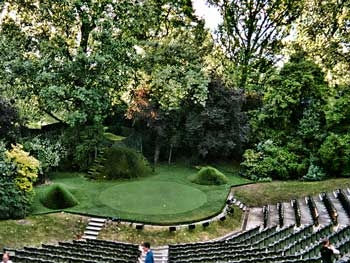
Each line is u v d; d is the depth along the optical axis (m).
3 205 23.02
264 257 16.97
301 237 20.94
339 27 38.38
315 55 38.19
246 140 34.81
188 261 16.73
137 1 32.72
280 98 35.28
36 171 24.80
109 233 23.38
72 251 18.39
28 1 32.25
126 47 31.86
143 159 33.53
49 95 29.86
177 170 34.62
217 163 36.50
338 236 18.86
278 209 27.38
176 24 40.47
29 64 30.17
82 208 25.50
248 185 31.73
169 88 32.34
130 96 35.09
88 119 33.69
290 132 36.12
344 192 28.08
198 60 34.69
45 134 33.38
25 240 21.44
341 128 33.97
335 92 35.28
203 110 34.06
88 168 32.66
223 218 25.48
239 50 43.16
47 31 33.16
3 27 32.72
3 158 23.81
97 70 31.00
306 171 33.78
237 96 34.59
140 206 26.41
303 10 40.81
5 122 27.59
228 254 18.09
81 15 31.34
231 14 42.00
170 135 34.75
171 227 23.77
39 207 25.14
